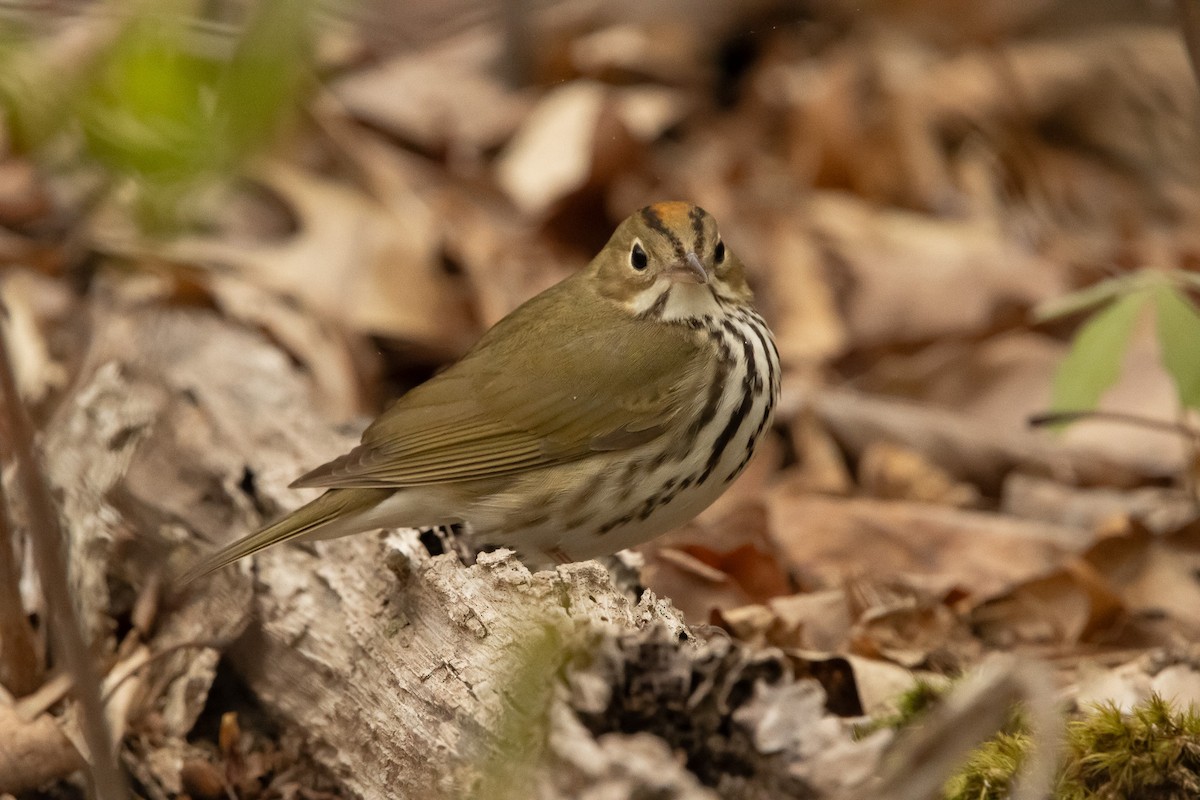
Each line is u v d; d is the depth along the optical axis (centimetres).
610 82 2078
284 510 1043
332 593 930
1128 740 779
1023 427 1559
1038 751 573
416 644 830
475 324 1623
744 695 614
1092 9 2262
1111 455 1493
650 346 1045
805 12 2269
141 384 1214
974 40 2214
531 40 2067
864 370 1666
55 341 1421
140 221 393
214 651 952
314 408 1286
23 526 1048
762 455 1495
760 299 1764
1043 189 2014
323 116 1742
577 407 1037
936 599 1155
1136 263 1845
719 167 1964
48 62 500
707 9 2228
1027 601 1152
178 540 1043
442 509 1023
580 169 1853
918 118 2016
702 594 1162
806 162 1998
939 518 1328
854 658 990
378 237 1614
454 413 1034
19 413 640
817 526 1321
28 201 1557
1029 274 1769
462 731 751
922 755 567
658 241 1059
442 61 2012
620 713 608
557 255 1766
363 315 1559
